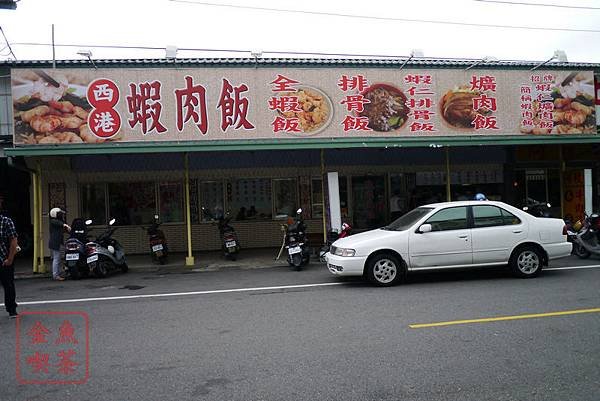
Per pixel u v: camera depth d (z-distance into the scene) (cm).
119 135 1134
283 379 446
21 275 1172
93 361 511
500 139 1269
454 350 511
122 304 799
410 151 1585
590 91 1333
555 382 426
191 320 672
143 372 474
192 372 470
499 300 728
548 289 796
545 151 1571
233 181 1577
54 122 1115
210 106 1169
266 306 743
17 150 1076
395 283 867
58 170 1462
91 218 1502
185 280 1034
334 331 592
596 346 514
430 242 866
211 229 1557
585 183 1535
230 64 1181
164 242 1288
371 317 653
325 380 441
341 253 875
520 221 902
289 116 1198
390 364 476
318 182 1605
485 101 1290
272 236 1590
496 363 472
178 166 1510
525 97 1308
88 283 1038
